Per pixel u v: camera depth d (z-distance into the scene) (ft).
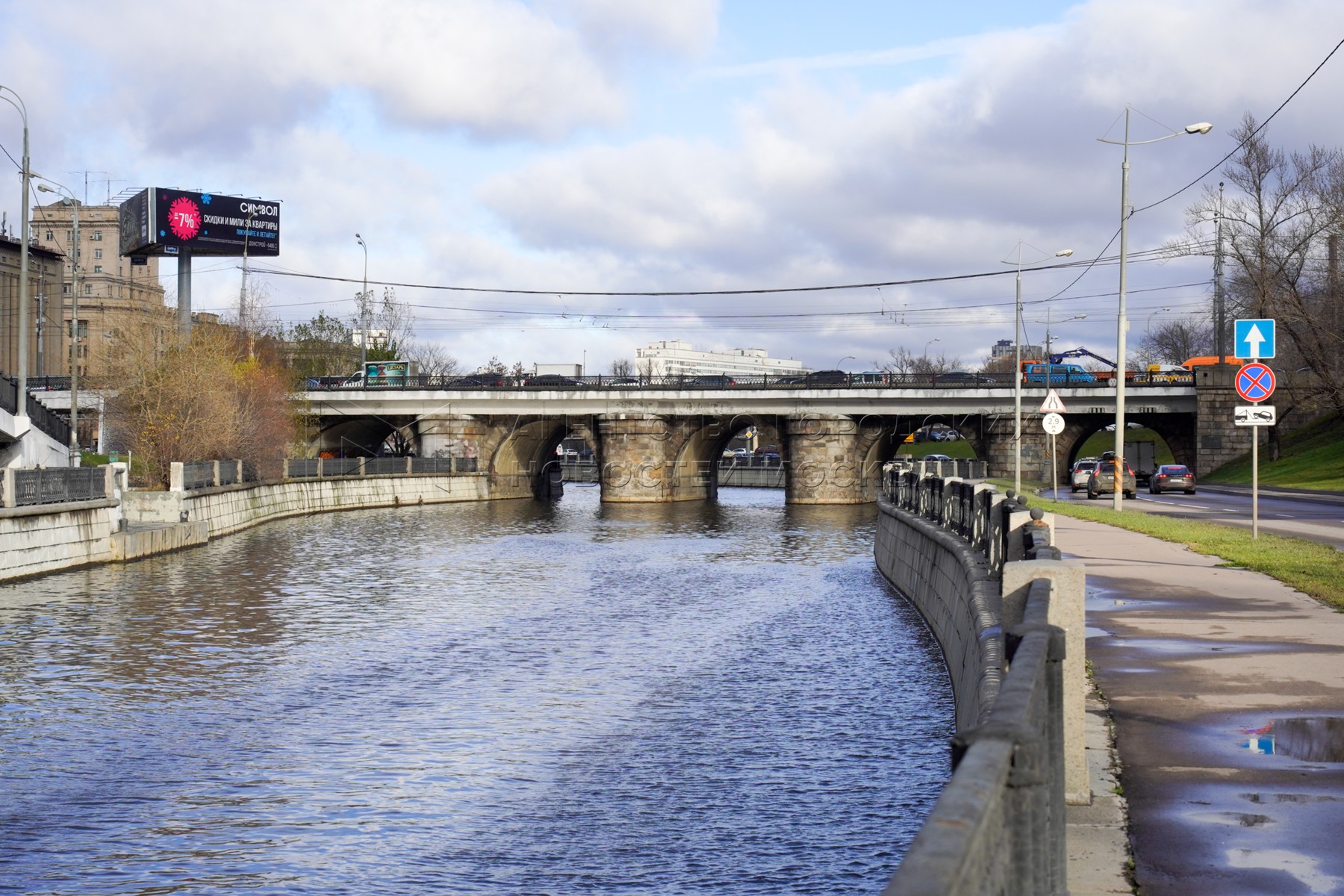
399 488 313.32
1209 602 65.41
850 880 42.68
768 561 163.73
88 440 286.05
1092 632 55.88
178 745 62.59
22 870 44.50
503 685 77.82
